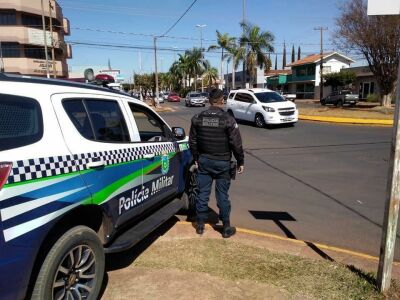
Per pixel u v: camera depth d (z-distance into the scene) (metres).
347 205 6.97
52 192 2.97
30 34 46.69
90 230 3.39
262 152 12.84
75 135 3.39
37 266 2.99
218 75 78.69
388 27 26.20
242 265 4.34
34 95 3.11
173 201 5.61
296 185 8.43
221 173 5.05
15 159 2.72
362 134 16.53
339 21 28.89
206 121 4.92
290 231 5.72
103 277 3.90
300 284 3.93
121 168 3.93
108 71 41.12
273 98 20.42
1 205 2.57
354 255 4.70
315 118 22.89
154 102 44.09
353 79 53.84
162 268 4.28
